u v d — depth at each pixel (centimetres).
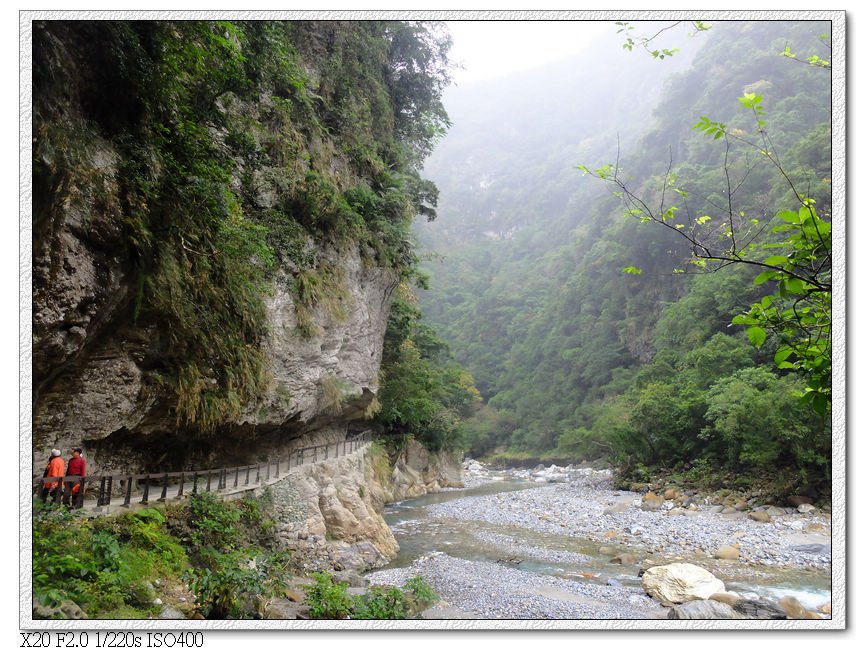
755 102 419
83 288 730
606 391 6259
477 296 11775
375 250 2134
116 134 793
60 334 714
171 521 935
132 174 802
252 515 1184
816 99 5259
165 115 900
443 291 11912
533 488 3838
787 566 1644
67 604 570
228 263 1109
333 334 1759
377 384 2425
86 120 738
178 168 906
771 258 367
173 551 842
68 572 614
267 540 1221
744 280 4147
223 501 1091
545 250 12006
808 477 2398
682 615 1159
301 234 1561
